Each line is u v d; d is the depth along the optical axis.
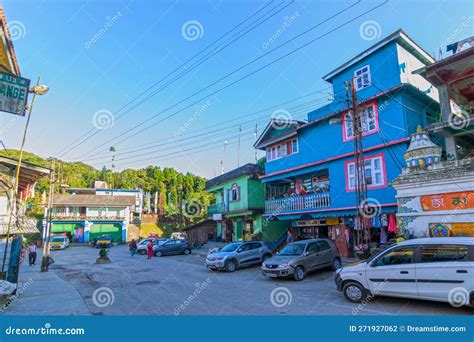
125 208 49.59
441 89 13.56
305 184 22.06
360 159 15.52
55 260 25.12
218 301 9.35
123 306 9.16
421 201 11.59
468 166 10.42
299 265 12.63
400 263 8.02
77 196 49.00
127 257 26.36
